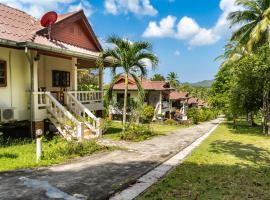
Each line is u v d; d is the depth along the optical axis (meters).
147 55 17.06
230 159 11.48
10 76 14.30
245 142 17.36
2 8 17.00
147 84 44.31
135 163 10.20
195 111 51.34
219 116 91.50
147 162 10.40
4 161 9.77
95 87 26.70
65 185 7.45
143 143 15.26
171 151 12.89
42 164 9.52
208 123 50.44
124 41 16.95
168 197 6.72
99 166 9.62
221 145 15.61
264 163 10.98
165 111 47.78
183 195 6.88
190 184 7.77
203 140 17.89
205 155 12.12
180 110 61.03
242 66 24.94
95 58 17.89
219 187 7.58
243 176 8.79
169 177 8.41
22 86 14.91
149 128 19.61
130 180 7.96
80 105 16.88
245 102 28.75
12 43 12.80
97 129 15.98
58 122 15.02
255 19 26.95
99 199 6.54
